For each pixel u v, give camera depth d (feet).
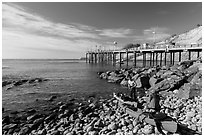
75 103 49.26
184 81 58.13
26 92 64.75
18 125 34.14
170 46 131.03
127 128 27.45
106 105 44.68
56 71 159.12
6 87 74.49
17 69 187.93
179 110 36.78
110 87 74.95
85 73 137.49
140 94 59.21
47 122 35.27
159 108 33.91
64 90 68.74
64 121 34.58
